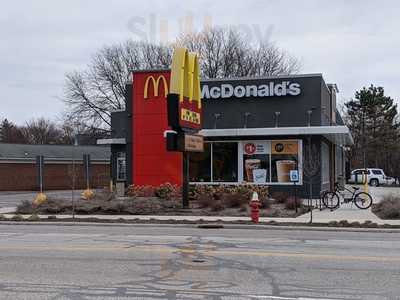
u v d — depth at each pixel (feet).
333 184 116.06
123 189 103.96
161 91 103.09
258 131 95.35
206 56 201.36
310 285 26.81
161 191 94.17
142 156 103.14
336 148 142.61
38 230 56.90
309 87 99.25
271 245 42.19
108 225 63.36
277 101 100.63
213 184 97.91
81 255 36.45
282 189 96.73
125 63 207.41
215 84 102.94
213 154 100.17
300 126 99.04
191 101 78.38
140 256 35.99
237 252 37.93
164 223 63.52
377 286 26.63
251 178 98.12
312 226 58.85
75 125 215.31
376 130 253.65
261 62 202.59
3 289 25.96
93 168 188.03
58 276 29.12
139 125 103.71
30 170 172.65
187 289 25.86
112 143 123.34
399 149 233.96
